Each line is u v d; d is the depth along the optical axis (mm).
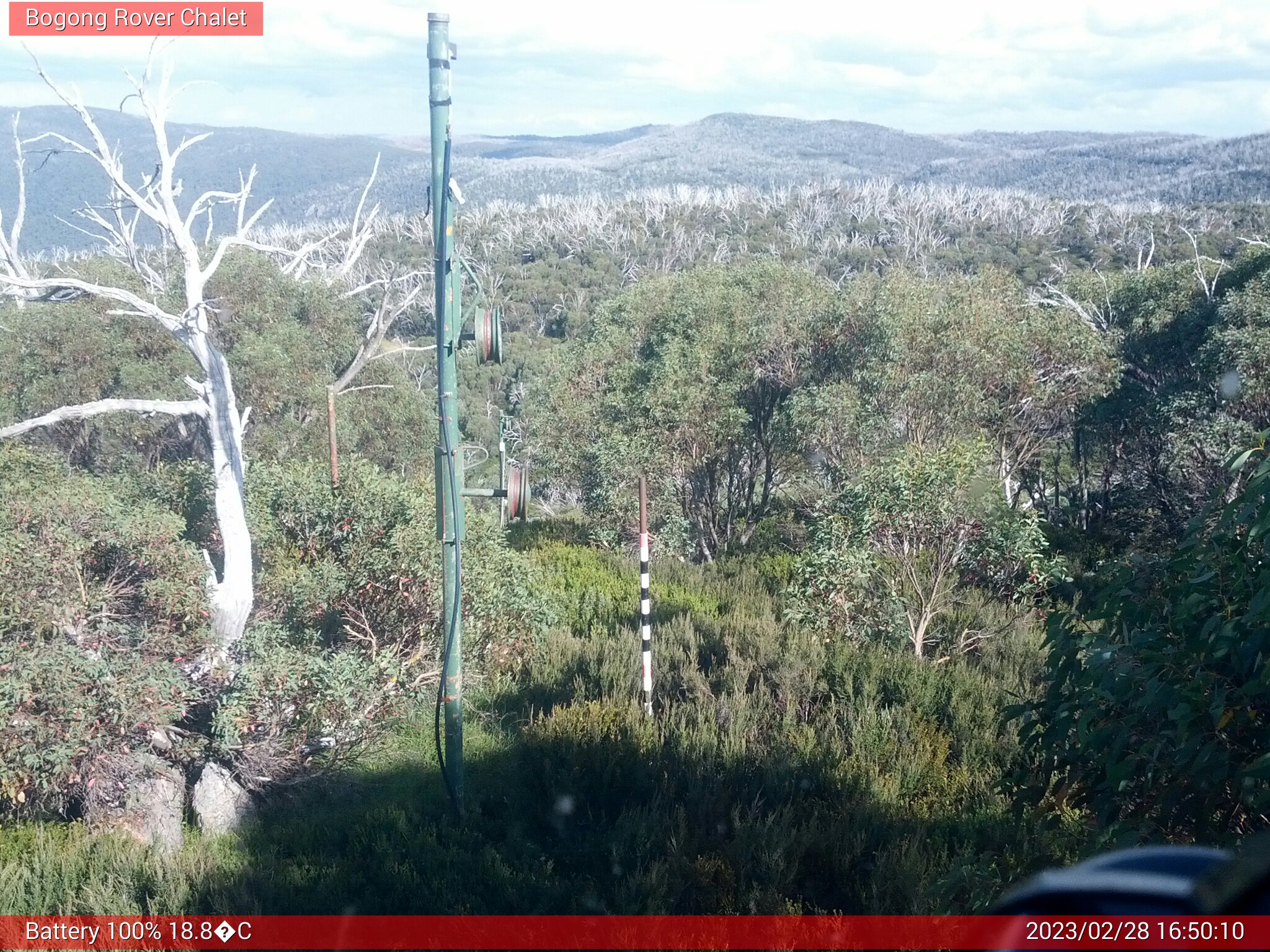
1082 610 4410
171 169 8883
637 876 5594
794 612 11016
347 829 6625
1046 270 64938
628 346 19719
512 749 8062
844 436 16453
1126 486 19156
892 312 16969
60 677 6273
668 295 20297
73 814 6938
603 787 7148
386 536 9430
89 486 8062
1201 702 3342
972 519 11156
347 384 20906
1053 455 21406
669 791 6957
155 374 17281
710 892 5652
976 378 16719
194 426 18250
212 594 8234
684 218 100562
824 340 18109
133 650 7113
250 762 7160
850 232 94750
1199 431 15961
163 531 7883
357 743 7559
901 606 10844
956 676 9305
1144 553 4621
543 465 19391
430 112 6477
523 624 9945
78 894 5641
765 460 19125
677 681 9570
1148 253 61062
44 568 6852
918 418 16797
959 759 7812
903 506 11102
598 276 73875
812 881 5941
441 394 6801
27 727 6156
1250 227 70562
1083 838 5031
